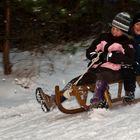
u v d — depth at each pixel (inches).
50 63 533.6
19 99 433.1
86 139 218.5
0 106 397.4
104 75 262.7
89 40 579.5
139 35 295.3
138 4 576.4
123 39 270.1
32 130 263.6
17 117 328.5
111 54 263.9
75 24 565.0
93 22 580.1
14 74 506.0
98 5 561.3
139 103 289.7
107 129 231.6
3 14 523.8
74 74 500.4
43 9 446.3
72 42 569.0
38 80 487.5
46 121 284.5
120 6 577.0
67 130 244.2
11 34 524.1
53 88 461.7
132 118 248.7
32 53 560.4
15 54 563.5
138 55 294.7
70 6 509.0
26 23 531.5
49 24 527.5
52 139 230.5
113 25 269.6
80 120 261.4
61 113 298.0
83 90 269.6
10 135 262.8
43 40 561.3
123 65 273.0
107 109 268.1
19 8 487.2
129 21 270.8
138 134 212.2
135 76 286.4
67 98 265.9
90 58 277.7
